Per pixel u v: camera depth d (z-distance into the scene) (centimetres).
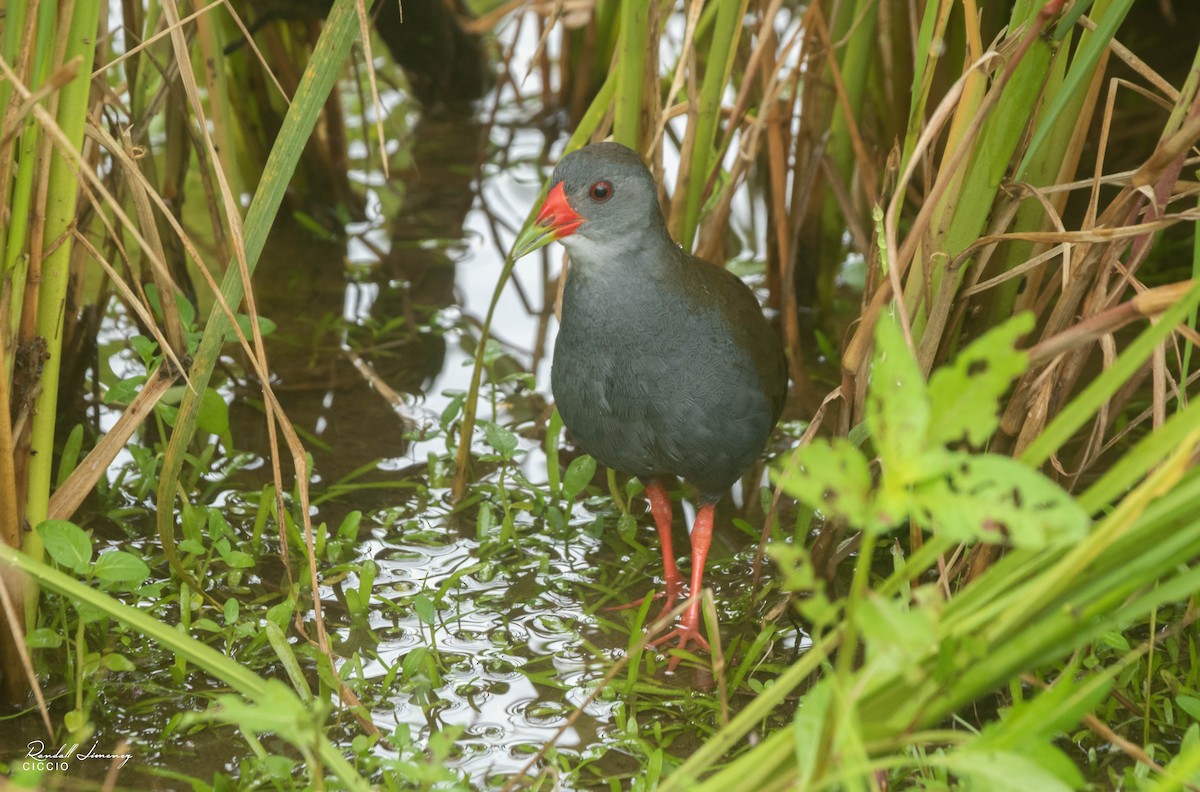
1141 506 393
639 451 731
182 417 667
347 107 1397
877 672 394
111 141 623
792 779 429
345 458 916
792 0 1296
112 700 662
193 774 611
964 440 698
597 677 701
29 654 630
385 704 667
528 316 1109
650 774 583
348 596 731
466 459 862
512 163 1332
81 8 551
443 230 1224
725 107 1166
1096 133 1206
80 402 926
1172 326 413
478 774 615
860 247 1015
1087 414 425
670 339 702
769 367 764
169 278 600
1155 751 610
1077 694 427
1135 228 574
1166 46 1341
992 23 934
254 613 742
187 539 750
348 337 1062
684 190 855
